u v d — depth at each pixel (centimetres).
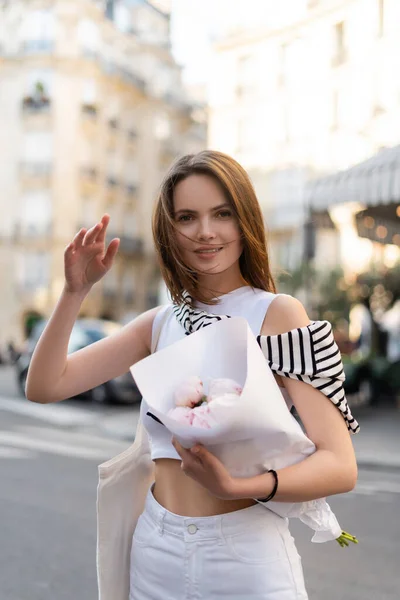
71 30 3266
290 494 119
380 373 1323
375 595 369
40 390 146
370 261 1588
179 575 133
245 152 2975
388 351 1540
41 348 145
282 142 2814
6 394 1505
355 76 2450
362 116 2416
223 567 130
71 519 518
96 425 1087
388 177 811
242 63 3005
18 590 375
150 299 3700
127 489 154
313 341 129
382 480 714
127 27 3672
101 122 3403
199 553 132
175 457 138
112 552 152
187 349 130
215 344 130
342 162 2530
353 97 2472
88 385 153
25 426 1059
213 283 149
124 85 3547
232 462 121
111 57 3491
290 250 2795
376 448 873
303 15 2708
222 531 131
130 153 3622
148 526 142
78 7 3256
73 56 3259
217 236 143
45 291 3266
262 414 116
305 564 421
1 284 3297
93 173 3366
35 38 3272
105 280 3466
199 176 143
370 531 499
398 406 1296
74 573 403
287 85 2805
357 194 848
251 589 129
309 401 129
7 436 949
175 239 146
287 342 129
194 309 146
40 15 3269
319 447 127
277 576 130
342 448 126
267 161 2877
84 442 928
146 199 3706
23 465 739
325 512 137
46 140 3269
